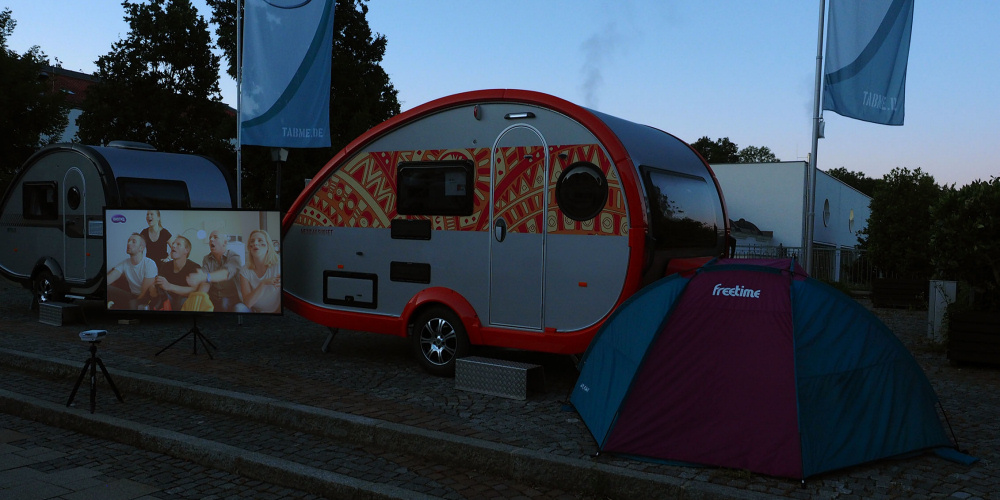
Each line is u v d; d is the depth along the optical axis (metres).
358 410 6.23
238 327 11.11
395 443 5.62
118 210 8.77
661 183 7.37
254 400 6.46
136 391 7.25
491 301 7.63
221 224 8.70
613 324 6.13
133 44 29.27
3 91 21.69
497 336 7.55
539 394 7.05
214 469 5.41
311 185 8.97
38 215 12.41
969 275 9.35
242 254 8.67
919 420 5.21
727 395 5.07
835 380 5.04
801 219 28.27
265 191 28.27
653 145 7.78
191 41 29.86
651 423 5.16
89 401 6.96
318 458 5.44
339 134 28.64
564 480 4.90
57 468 5.34
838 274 25.38
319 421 6.05
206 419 6.46
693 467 4.96
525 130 7.48
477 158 7.75
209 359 8.45
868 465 4.98
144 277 8.77
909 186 18.38
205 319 11.94
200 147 29.02
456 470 5.25
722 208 8.78
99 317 12.02
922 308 15.98
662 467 4.95
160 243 8.76
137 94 29.41
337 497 4.85
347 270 8.68
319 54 11.10
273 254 8.64
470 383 7.11
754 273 5.54
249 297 8.66
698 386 5.17
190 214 8.73
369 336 10.46
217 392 6.71
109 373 7.48
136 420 6.36
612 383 5.66
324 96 11.16
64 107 24.44
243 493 4.92
